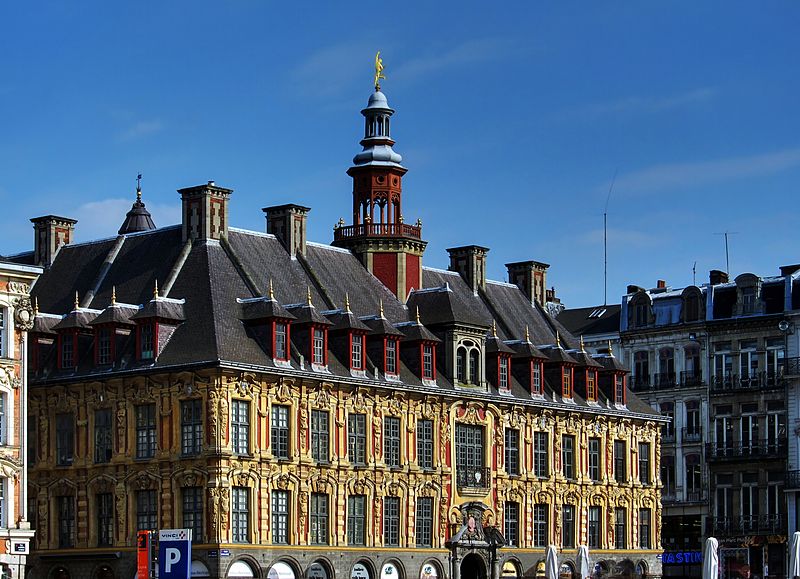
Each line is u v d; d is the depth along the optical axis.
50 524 91.50
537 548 105.50
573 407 108.81
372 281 105.12
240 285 93.75
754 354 126.25
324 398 92.31
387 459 96.12
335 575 91.75
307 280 99.69
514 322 112.75
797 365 123.00
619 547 112.12
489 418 103.06
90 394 90.94
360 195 107.31
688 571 127.44
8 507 82.38
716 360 128.12
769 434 124.69
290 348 91.56
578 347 116.06
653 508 115.44
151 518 88.25
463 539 99.62
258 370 88.12
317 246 103.06
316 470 91.31
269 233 101.12
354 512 93.81
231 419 87.19
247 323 90.94
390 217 106.75
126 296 94.94
